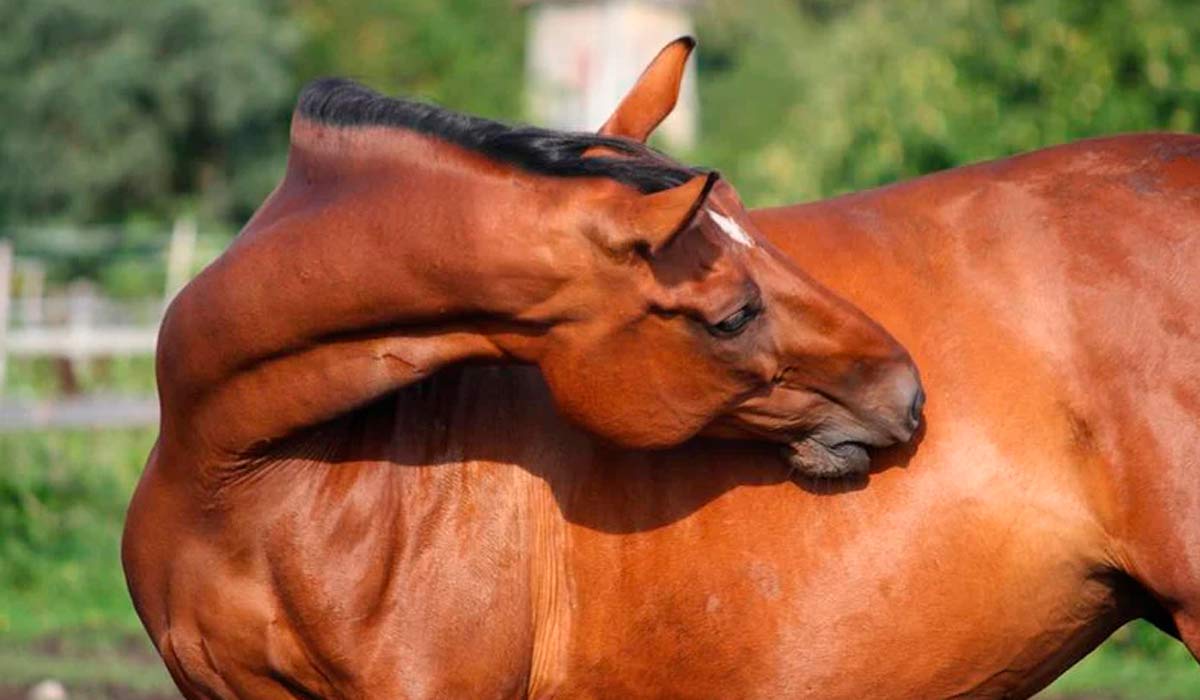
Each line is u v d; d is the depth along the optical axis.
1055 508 7.03
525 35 66.25
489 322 6.78
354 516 7.18
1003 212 7.35
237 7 57.16
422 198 6.67
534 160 6.60
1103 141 7.50
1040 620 7.18
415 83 59.81
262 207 7.32
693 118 72.06
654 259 6.52
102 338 30.23
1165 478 6.84
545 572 7.32
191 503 7.26
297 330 6.84
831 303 6.75
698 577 7.20
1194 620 6.91
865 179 24.06
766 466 7.26
